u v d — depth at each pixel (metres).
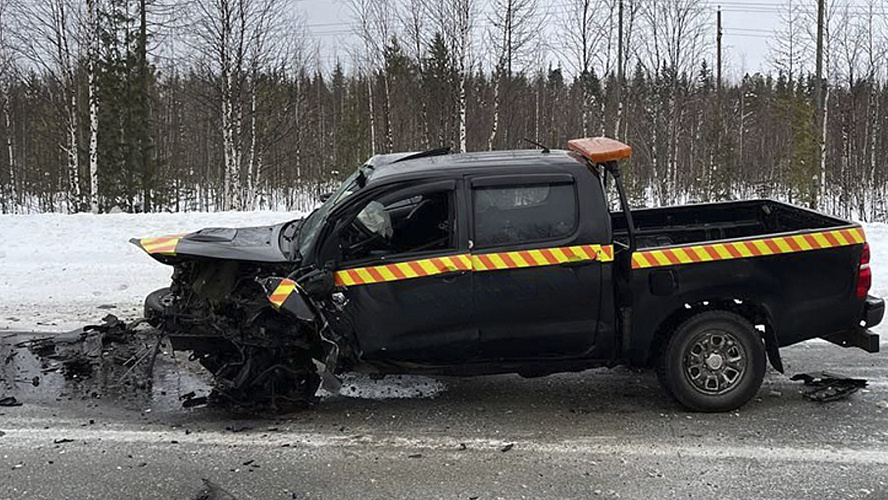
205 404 5.71
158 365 6.52
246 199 29.70
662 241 6.98
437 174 5.29
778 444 4.93
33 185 35.34
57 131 30.61
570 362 5.47
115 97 27.44
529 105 36.59
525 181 5.29
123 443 5.00
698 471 4.54
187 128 41.16
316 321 5.09
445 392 6.01
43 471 4.58
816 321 5.54
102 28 24.84
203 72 25.27
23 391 5.91
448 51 25.23
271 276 5.23
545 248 5.25
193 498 4.23
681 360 5.43
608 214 5.38
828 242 5.48
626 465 4.63
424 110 29.38
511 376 6.39
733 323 5.42
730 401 5.47
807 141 26.84
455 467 4.62
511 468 4.60
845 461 4.66
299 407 5.65
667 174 28.64
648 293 5.35
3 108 33.38
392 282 5.20
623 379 6.30
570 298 5.30
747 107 43.88
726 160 29.00
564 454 4.80
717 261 5.37
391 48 29.55
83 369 6.34
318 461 4.72
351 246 5.30
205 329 5.45
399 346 5.26
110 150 27.62
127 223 14.30
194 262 5.46
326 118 44.62
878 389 5.94
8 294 9.01
